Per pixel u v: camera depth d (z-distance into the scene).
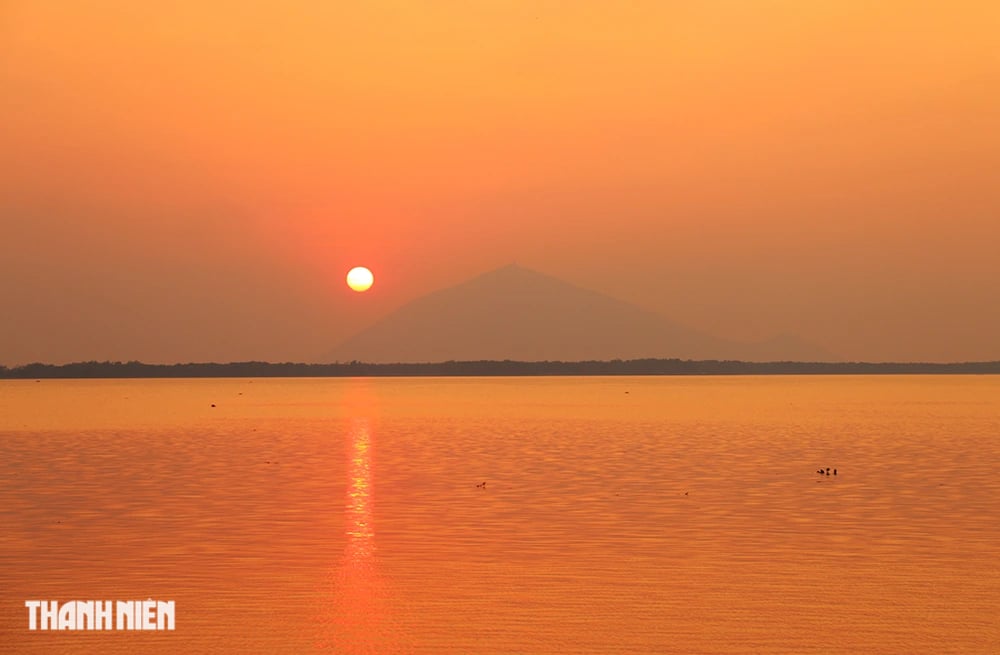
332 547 38.12
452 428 111.06
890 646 26.39
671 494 52.75
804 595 31.11
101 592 31.56
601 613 29.20
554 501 50.12
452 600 30.56
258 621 28.56
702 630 27.70
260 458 74.12
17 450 81.69
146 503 49.47
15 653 26.31
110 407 173.25
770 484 57.00
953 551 37.38
